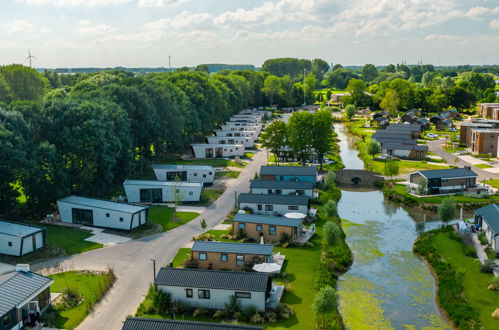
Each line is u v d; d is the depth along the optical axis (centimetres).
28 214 8412
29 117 8894
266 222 7275
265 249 6178
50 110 9244
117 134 10300
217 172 12094
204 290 5084
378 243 7644
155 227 7831
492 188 10500
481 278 6100
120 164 10562
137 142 11931
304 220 8294
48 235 7450
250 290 4966
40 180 8188
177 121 13250
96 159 9250
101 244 7094
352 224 8619
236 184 10944
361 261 6881
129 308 5150
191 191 9325
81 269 6159
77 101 10212
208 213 8744
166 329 4053
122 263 6372
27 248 6606
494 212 7475
